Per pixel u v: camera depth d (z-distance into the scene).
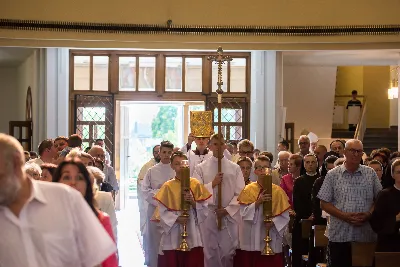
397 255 7.67
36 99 18.14
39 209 3.82
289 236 11.15
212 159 10.33
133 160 25.14
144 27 16.45
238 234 10.06
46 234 3.80
